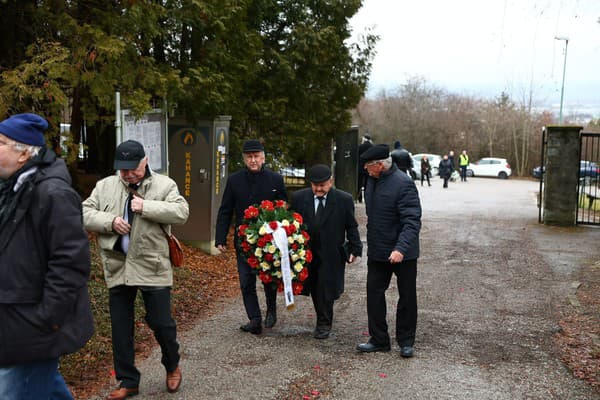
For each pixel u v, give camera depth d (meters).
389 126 61.19
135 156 4.44
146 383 5.01
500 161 52.78
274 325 6.77
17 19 7.98
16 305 3.09
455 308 7.57
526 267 10.12
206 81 9.64
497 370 5.47
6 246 3.09
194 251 10.20
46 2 7.72
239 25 10.93
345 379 5.22
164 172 9.12
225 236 6.62
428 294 8.26
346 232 6.43
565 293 8.36
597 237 13.35
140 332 6.20
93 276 7.16
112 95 8.08
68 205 3.17
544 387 5.09
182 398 4.73
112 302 4.61
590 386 5.12
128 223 4.52
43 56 7.27
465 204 22.03
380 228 5.76
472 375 5.34
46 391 3.27
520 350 6.03
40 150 3.24
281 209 6.23
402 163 14.57
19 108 7.47
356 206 19.16
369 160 5.75
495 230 14.40
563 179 15.01
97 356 5.46
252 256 6.20
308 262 6.15
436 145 61.50
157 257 4.57
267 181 6.57
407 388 5.04
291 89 13.72
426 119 60.84
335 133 16.11
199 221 10.30
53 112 7.67
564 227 14.92
